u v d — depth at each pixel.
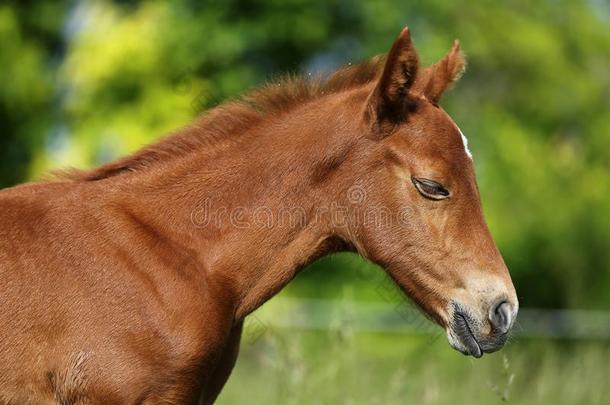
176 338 6.85
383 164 7.26
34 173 25.61
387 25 25.92
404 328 17.78
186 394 6.96
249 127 7.45
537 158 28.58
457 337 7.15
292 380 10.61
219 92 24.16
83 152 24.92
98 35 25.77
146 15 25.55
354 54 25.91
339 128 7.35
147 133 24.44
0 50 25.59
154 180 7.30
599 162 29.81
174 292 6.94
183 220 7.20
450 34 27.92
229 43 24.41
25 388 6.74
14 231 6.92
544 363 12.62
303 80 7.64
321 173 7.34
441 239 7.15
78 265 6.88
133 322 6.80
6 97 25.61
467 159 7.26
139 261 6.94
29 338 6.75
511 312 7.09
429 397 10.63
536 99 29.77
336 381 11.27
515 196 27.56
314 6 25.12
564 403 11.79
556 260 26.38
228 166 7.34
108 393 6.76
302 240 7.37
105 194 7.20
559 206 27.64
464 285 7.11
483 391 11.45
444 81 7.54
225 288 7.19
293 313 17.55
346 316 11.66
